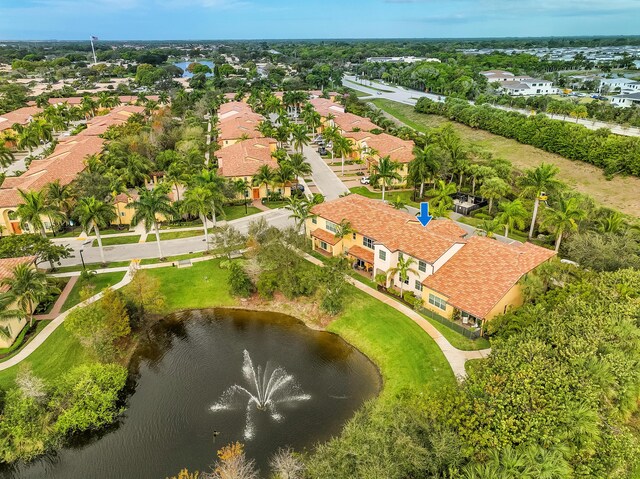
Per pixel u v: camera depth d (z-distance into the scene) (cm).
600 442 2783
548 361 3106
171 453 3397
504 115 12531
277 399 3878
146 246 6303
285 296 5156
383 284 5191
